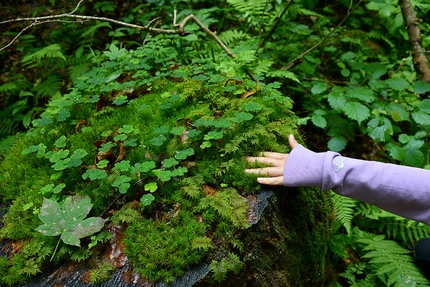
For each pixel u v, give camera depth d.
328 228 1.99
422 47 2.75
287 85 3.01
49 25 3.74
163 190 1.56
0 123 2.98
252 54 2.51
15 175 1.76
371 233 2.48
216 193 1.55
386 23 3.61
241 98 2.04
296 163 1.54
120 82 2.45
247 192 1.57
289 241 1.68
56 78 3.21
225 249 1.39
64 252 1.40
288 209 1.73
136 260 1.37
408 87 2.97
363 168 1.45
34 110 3.04
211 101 2.06
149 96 2.19
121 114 2.05
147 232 1.43
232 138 1.77
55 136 1.97
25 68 3.40
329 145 2.59
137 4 4.00
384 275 2.13
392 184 1.40
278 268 1.60
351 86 2.99
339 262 2.35
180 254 1.35
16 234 1.51
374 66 2.83
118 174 1.64
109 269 1.36
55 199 1.58
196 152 1.74
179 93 2.17
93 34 3.49
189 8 3.60
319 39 3.39
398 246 2.22
